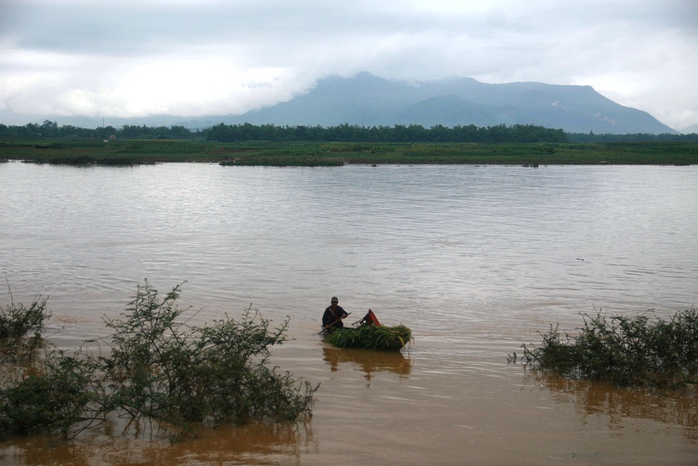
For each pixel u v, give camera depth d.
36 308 14.64
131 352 9.87
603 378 10.97
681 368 11.36
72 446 8.06
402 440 8.38
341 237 27.00
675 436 8.73
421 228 30.00
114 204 39.53
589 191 52.12
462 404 9.73
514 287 17.97
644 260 22.23
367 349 12.48
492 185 57.66
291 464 7.63
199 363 9.23
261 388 9.13
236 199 43.47
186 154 106.00
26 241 25.11
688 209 39.34
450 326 14.15
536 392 10.35
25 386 8.46
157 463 7.61
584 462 7.88
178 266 20.41
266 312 15.10
